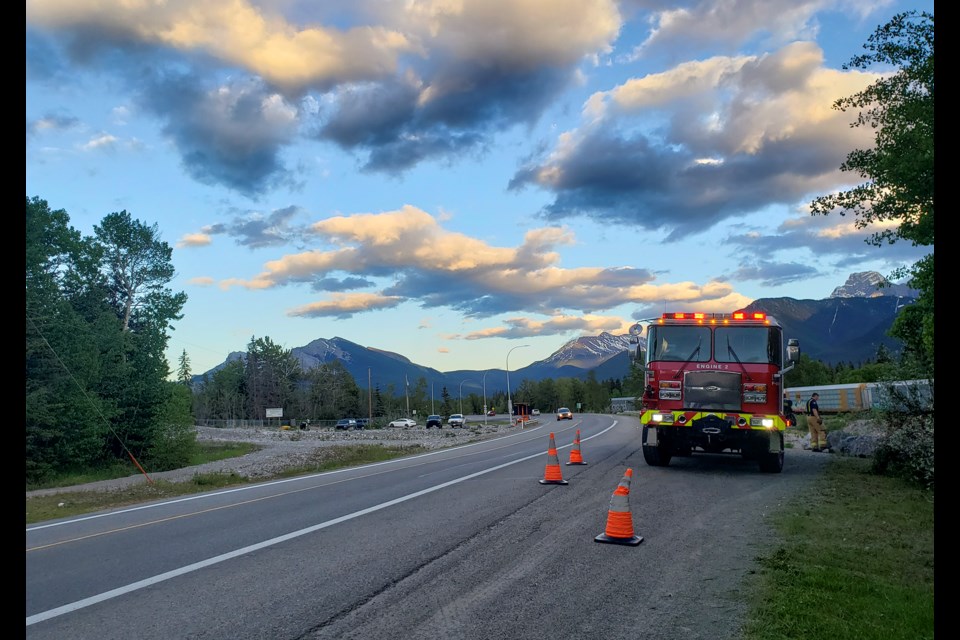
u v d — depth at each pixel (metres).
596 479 13.72
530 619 5.40
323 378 163.38
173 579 6.96
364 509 11.23
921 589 6.10
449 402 179.38
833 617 5.34
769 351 14.22
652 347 14.97
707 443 14.38
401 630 5.20
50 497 20.22
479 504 11.06
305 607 5.83
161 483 22.73
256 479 22.38
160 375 48.62
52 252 49.03
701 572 6.70
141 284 56.09
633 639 4.95
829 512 9.78
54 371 39.94
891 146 9.35
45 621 5.66
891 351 13.95
